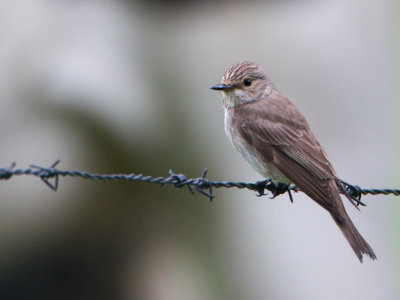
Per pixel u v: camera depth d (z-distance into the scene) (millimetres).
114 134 13039
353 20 13711
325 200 8992
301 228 13211
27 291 12836
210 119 13484
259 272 13258
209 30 13641
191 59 13500
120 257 13203
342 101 13602
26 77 12906
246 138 9977
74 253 13039
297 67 13617
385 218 13297
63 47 13141
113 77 13180
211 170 13414
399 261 13109
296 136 9789
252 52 13625
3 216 12719
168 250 13305
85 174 8039
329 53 13695
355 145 13500
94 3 13352
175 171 13328
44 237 12906
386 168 13453
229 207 13461
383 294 13062
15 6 13039
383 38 13734
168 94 13352
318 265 13133
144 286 13203
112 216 13156
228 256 13328
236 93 10180
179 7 13461
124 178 8234
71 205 12977
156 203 13281
